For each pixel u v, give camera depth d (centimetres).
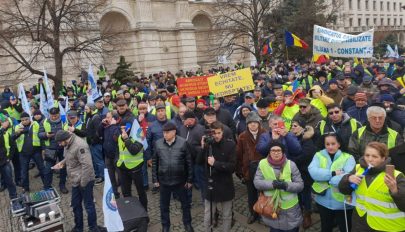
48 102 975
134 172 627
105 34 1780
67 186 868
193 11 3272
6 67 2094
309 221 573
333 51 1178
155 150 577
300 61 3045
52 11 1482
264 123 662
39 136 812
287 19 2947
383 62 1727
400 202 350
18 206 568
